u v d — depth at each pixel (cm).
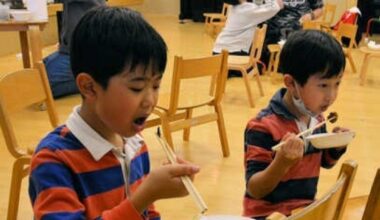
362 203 140
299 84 122
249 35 440
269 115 129
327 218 78
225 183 241
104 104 75
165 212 211
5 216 202
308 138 120
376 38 693
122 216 71
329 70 117
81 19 77
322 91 121
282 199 127
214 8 832
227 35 445
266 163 123
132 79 73
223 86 265
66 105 354
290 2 496
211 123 322
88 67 74
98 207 81
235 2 439
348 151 281
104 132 84
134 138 94
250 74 413
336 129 129
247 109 357
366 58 434
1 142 276
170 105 243
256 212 127
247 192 128
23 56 354
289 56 122
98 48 73
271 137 125
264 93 402
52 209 72
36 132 297
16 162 180
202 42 641
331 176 247
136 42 72
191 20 852
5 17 327
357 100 387
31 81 189
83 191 80
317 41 118
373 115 351
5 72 450
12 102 181
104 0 370
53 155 78
